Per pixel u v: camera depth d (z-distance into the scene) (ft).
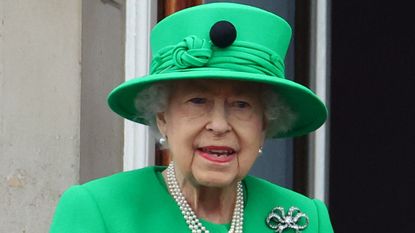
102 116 40.83
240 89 23.39
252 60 23.44
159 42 24.70
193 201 24.93
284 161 48.03
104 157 40.98
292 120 26.30
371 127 47.88
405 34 47.70
